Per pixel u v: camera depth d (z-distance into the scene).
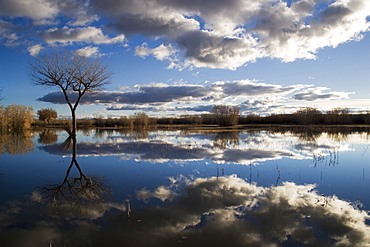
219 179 9.00
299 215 5.84
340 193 7.45
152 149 16.53
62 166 11.53
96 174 9.94
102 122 55.66
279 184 8.38
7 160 13.12
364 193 7.43
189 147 17.39
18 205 6.55
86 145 19.33
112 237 4.82
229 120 52.22
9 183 8.73
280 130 37.06
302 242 4.64
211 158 13.12
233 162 12.10
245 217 5.73
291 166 11.15
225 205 6.46
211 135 28.19
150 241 4.68
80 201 6.82
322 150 15.94
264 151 15.38
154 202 6.68
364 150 16.02
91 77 26.81
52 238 4.79
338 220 5.57
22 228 5.21
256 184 8.38
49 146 19.00
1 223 5.45
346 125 50.62
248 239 4.75
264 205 6.46
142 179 9.08
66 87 26.78
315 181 8.77
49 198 7.09
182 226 5.28
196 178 9.16
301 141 21.14
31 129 44.16
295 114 58.59
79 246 4.50
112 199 6.96
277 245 4.54
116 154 14.74
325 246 4.50
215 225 5.32
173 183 8.52
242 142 20.42
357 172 10.02
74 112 26.84
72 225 5.34
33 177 9.57
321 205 6.45
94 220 5.59
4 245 4.52
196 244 4.57
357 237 4.82
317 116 55.34
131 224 5.36
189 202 6.67
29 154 15.07
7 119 40.00
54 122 61.78
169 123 67.19
